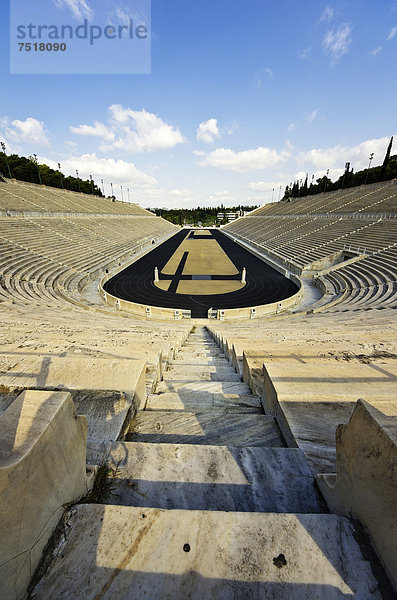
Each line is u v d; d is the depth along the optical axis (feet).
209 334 39.47
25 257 76.54
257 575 3.92
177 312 56.49
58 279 71.46
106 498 5.74
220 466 6.49
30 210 122.72
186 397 11.95
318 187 285.84
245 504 5.63
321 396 8.56
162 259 123.95
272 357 14.26
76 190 272.31
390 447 3.74
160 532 4.50
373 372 9.72
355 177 235.81
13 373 10.46
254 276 94.43
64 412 4.82
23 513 3.70
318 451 6.89
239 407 11.16
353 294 61.93
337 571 3.94
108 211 212.02
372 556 4.07
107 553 4.25
